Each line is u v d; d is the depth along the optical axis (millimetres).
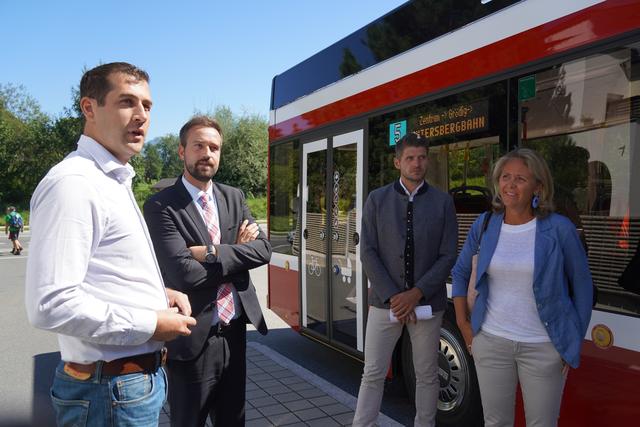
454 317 3709
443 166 3678
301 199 5668
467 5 3477
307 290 5555
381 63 4344
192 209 2680
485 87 3312
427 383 3230
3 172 49438
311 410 4176
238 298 2814
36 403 4148
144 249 1799
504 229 2564
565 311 2387
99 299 1660
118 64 1822
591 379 2623
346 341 4812
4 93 52750
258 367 5332
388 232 3232
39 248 1555
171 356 2559
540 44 2957
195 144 2691
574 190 2764
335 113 4996
